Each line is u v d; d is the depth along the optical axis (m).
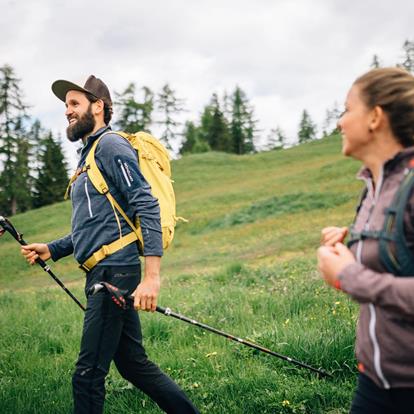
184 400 3.67
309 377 4.42
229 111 104.25
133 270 3.54
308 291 7.75
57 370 5.07
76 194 3.63
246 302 7.49
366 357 2.08
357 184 32.56
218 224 29.80
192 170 55.44
